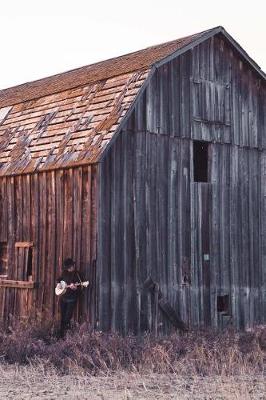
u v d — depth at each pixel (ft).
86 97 71.51
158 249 67.51
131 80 68.18
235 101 75.87
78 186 64.85
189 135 71.36
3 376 48.03
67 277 63.62
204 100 73.05
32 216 69.46
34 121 75.51
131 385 44.75
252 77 77.56
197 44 71.87
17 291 70.33
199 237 71.20
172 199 69.26
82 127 67.67
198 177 79.05
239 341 59.62
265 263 76.74
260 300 75.66
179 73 71.05
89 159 62.85
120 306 63.93
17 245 70.59
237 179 75.25
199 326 67.92
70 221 65.41
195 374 48.75
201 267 70.95
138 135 66.90
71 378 47.50
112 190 64.28
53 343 59.06
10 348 55.26
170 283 68.08
